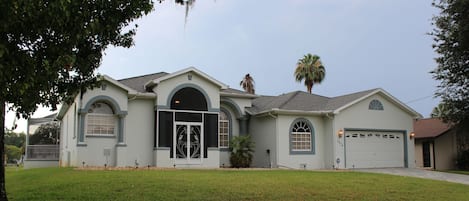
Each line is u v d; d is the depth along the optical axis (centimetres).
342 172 1959
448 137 2981
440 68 2673
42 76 673
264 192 1237
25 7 600
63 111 2573
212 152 2373
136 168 1936
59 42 713
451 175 2095
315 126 2625
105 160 2133
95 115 2142
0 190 823
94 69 893
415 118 2838
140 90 2338
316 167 2581
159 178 1426
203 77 2384
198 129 2358
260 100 2936
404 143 2762
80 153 2066
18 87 632
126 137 2214
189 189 1230
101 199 1075
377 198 1220
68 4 665
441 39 2630
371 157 2642
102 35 845
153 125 2292
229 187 1295
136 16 845
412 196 1276
